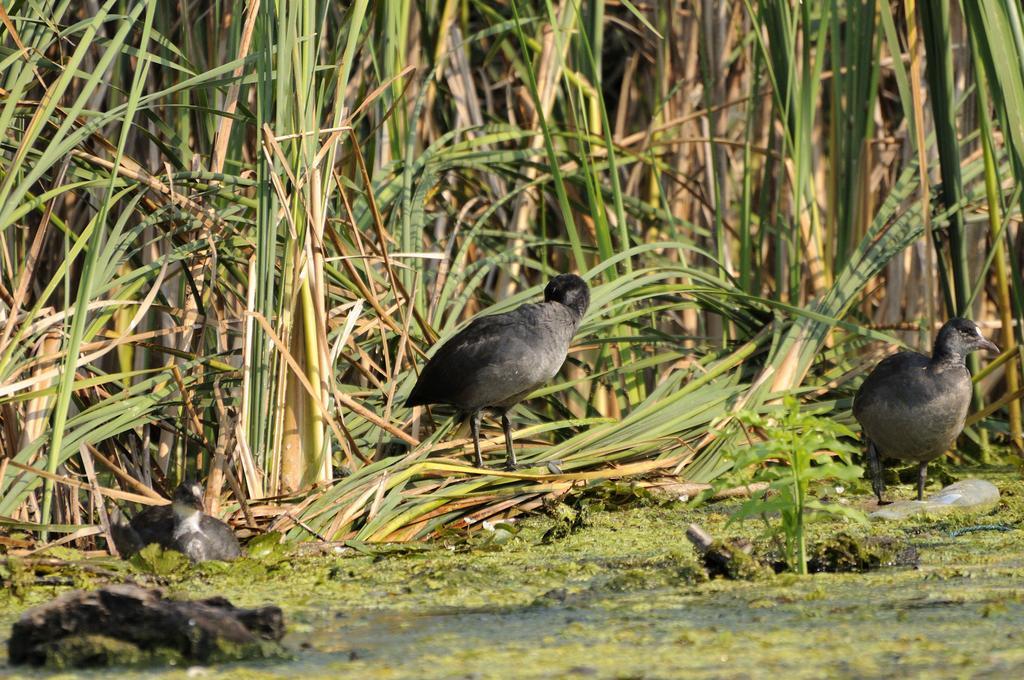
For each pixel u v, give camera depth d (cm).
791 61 1388
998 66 1170
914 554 887
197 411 1148
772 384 1275
